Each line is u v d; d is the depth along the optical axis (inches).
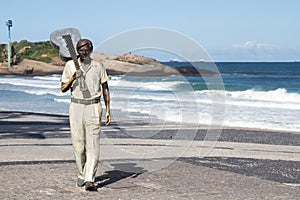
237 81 2413.9
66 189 259.4
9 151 402.0
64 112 981.8
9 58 3784.5
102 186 269.4
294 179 311.3
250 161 383.6
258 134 605.3
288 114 923.4
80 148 259.0
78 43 249.4
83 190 257.9
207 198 246.1
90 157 257.4
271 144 511.5
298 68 4675.2
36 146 438.0
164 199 241.6
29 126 629.0
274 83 2261.3
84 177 262.7
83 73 249.6
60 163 342.3
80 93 251.9
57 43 255.8
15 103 1188.5
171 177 299.3
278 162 383.9
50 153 394.3
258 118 852.6
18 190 255.3
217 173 319.9
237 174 319.6
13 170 312.3
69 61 254.7
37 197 240.8
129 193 253.4
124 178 292.0
